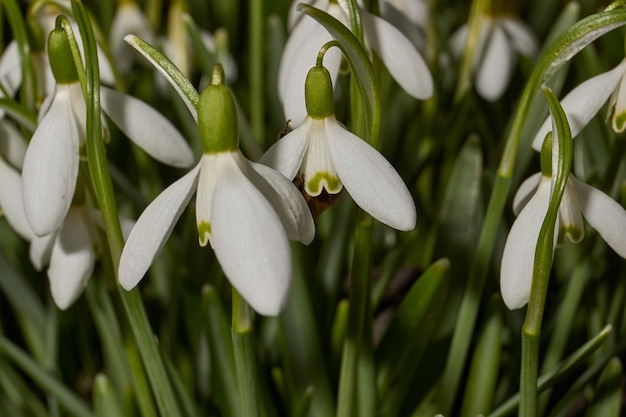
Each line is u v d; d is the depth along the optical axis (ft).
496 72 1.18
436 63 1.21
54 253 0.91
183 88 0.80
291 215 0.77
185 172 1.23
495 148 1.19
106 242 0.92
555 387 1.08
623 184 1.03
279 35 1.22
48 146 0.84
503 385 1.06
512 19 1.21
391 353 1.01
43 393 1.15
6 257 1.10
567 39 0.83
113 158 1.21
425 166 1.14
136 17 1.31
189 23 1.13
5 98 0.89
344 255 1.06
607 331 0.91
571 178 0.84
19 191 0.95
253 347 0.83
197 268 1.13
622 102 0.85
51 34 0.85
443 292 0.99
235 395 0.99
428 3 1.20
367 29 0.90
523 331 0.83
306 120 0.82
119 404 0.98
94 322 1.19
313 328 0.97
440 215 1.08
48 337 1.05
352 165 0.80
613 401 0.98
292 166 0.81
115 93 0.89
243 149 1.11
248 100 1.43
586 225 0.99
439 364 1.06
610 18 0.82
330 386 1.00
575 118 0.86
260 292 0.72
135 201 1.11
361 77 0.82
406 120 1.28
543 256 0.80
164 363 0.92
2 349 1.01
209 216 0.77
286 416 1.03
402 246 1.12
